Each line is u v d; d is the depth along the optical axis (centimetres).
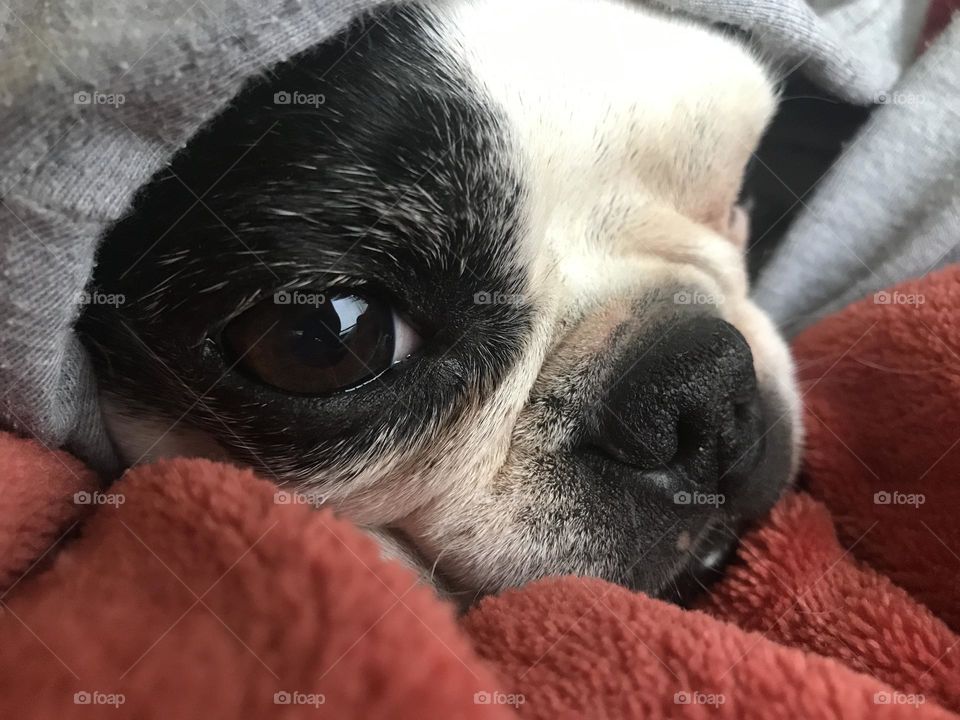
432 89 10
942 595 11
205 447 11
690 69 13
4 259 9
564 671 8
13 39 9
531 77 11
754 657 8
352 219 9
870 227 17
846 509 13
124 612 7
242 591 7
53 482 9
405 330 11
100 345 10
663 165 13
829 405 13
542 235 12
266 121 9
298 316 9
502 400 11
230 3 8
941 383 12
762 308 18
